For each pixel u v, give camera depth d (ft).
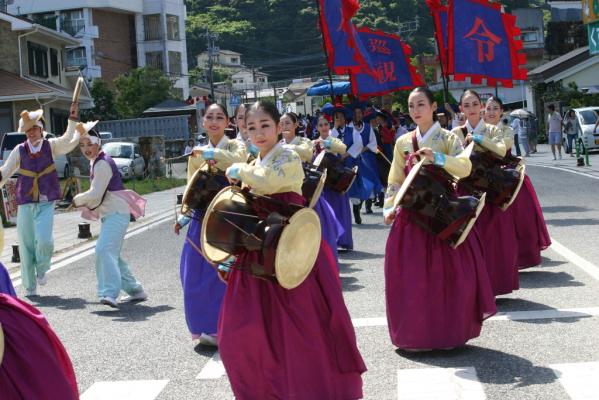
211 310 23.79
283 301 17.13
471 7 45.68
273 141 17.95
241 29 318.45
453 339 21.72
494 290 27.68
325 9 50.29
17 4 245.86
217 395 19.79
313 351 17.02
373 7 267.39
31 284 34.22
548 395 18.34
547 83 170.40
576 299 27.53
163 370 22.11
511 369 20.38
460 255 21.97
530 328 24.13
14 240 54.95
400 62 53.52
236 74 304.09
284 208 17.62
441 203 21.36
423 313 21.70
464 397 18.48
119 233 30.73
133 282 31.91
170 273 38.29
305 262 17.13
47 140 34.04
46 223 33.96
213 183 23.35
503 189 27.43
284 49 313.73
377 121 59.41
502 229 27.68
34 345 14.17
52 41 142.51
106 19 251.60
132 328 27.27
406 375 20.34
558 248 37.42
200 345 24.58
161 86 193.67
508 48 46.42
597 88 158.81
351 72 50.98
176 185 106.73
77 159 111.24
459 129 29.25
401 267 22.00
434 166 21.79
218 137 24.56
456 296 21.74
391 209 22.43
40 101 124.57
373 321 25.94
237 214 17.52
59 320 29.07
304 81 281.74
